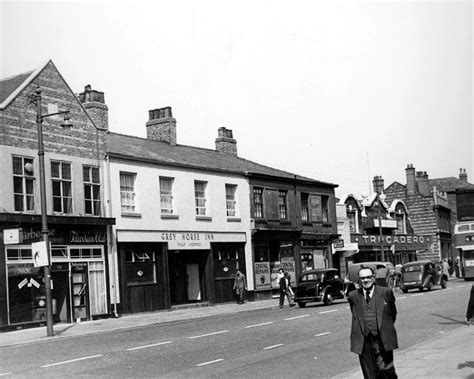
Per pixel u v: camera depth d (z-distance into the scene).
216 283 33.97
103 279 27.25
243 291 34.22
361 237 49.84
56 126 26.00
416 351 12.86
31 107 24.95
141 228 29.53
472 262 44.28
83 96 29.59
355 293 8.47
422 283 37.12
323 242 43.72
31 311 23.84
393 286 42.38
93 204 27.36
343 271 47.06
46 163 25.30
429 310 23.20
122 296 28.09
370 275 8.34
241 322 22.16
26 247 23.81
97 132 28.03
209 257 33.72
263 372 11.53
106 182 28.05
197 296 33.66
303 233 41.25
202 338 17.34
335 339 16.03
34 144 24.91
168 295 30.50
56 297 25.34
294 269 40.12
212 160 37.12
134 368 12.49
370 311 8.29
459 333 15.59
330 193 45.41
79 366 13.10
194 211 32.97
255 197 38.03
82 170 26.97
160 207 30.86
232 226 35.62
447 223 69.69
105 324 24.12
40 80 25.56
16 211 23.81
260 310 29.30
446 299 28.56
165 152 34.25
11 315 22.98
